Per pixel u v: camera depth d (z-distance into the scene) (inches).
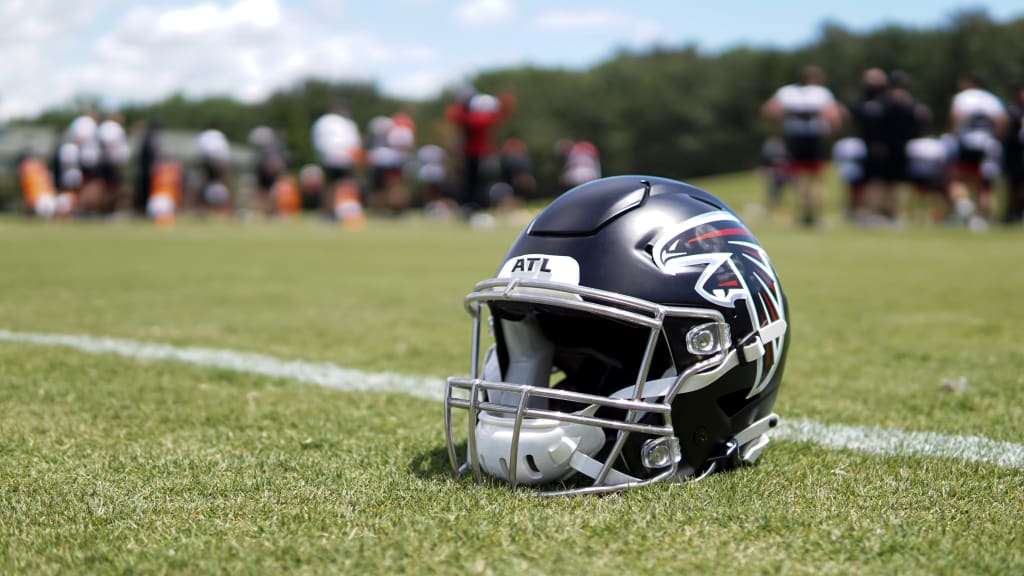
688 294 82.4
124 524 73.3
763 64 2085.4
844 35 1953.7
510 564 63.9
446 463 93.4
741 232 90.1
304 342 179.8
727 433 87.5
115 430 109.1
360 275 327.3
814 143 592.7
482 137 789.9
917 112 573.0
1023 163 561.0
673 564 63.9
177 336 185.5
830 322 203.2
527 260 84.3
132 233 622.5
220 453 97.7
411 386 138.5
